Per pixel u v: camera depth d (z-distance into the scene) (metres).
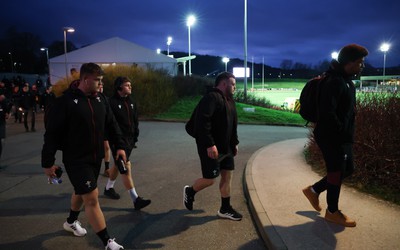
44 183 6.34
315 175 6.11
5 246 3.89
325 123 3.78
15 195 5.66
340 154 3.81
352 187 5.25
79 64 33.19
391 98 6.03
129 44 33.22
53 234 4.19
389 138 5.22
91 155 3.62
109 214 4.81
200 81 22.28
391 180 5.07
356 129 5.55
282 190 5.27
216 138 4.26
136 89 17.31
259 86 79.12
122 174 4.50
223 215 4.60
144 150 9.41
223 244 3.92
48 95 12.75
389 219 4.09
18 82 30.31
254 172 6.37
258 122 16.22
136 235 4.15
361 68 3.75
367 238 3.62
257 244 3.91
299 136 12.23
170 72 24.45
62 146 3.62
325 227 3.91
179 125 14.74
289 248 3.45
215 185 6.09
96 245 3.91
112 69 18.64
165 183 6.32
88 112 3.55
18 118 16.02
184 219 4.62
